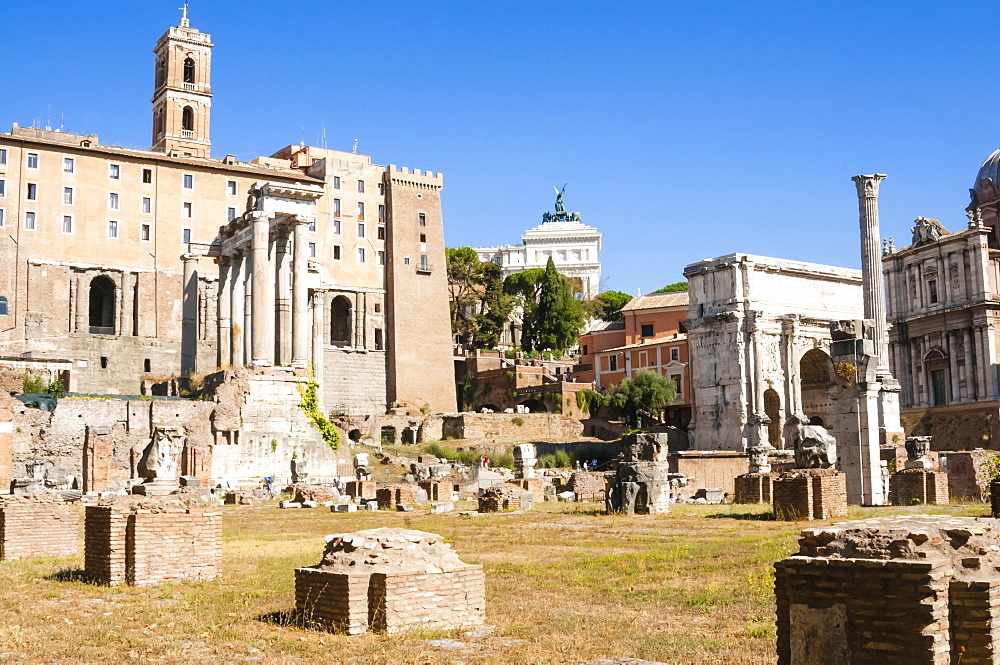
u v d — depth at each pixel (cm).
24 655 1572
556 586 2203
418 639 1630
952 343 10788
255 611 1933
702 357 9656
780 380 9450
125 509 2373
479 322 16350
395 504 5628
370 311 13962
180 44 14125
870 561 1106
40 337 11500
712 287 9606
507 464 9950
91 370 11694
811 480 3641
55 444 7506
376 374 13850
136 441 7806
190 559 2383
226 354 10100
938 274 11031
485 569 2538
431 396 14025
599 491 6181
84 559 2642
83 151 12131
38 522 3019
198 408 8156
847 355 4538
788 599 1175
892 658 1068
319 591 1767
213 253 10250
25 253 11619
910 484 4447
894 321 11431
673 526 3553
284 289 9319
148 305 12225
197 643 1652
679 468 8006
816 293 9856
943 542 1122
